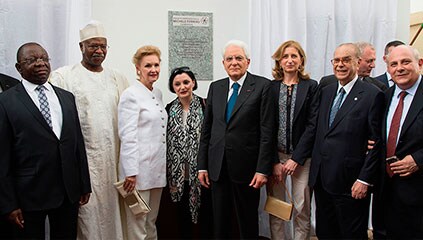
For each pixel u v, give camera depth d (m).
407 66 1.89
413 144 1.87
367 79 2.66
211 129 2.38
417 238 1.92
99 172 2.29
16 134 1.85
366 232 2.11
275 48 3.10
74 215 2.05
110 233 2.35
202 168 2.38
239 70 2.28
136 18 3.00
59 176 1.94
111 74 2.49
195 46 3.12
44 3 2.71
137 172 2.30
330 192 2.09
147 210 2.30
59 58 2.77
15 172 1.87
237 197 2.28
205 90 3.15
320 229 2.25
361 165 2.03
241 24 3.20
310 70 3.20
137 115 2.34
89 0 2.79
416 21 3.81
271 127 2.24
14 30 2.67
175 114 2.59
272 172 2.32
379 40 3.35
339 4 3.25
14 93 1.91
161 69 3.06
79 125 2.12
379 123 2.01
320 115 2.22
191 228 2.74
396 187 1.94
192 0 3.10
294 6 3.10
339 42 3.27
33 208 1.86
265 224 3.05
